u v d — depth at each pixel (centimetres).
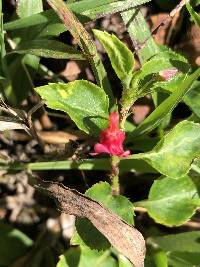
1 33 11
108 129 10
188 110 14
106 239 11
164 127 13
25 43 12
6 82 12
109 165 12
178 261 12
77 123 11
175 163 11
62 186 10
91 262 12
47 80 14
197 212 13
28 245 13
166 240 12
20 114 11
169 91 11
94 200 10
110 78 14
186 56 14
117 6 11
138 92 10
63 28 11
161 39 14
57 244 13
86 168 12
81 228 11
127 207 11
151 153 11
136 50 12
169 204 12
